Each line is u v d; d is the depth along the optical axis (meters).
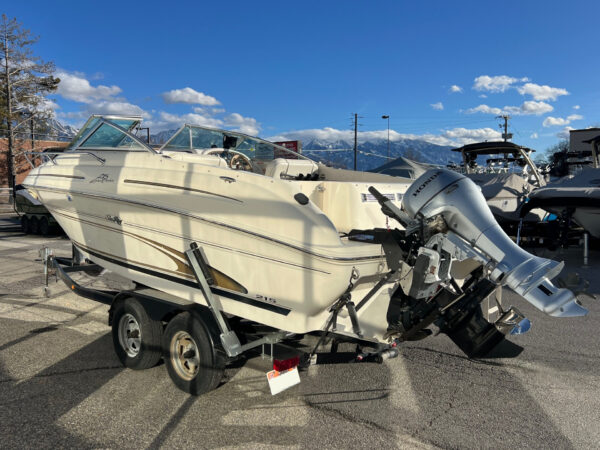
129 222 4.23
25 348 4.82
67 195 4.86
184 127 5.08
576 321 5.86
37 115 38.94
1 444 3.03
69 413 3.46
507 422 3.39
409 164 17.56
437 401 3.71
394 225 4.26
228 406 3.59
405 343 5.04
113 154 4.48
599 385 4.04
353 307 3.31
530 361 4.57
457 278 3.76
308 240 3.08
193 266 3.62
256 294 3.40
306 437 3.16
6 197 34.25
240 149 5.59
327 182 4.20
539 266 2.90
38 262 9.57
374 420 3.40
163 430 3.23
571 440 3.15
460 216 3.21
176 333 3.79
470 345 3.59
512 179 11.44
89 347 4.85
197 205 3.62
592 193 9.10
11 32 34.84
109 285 5.77
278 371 3.36
